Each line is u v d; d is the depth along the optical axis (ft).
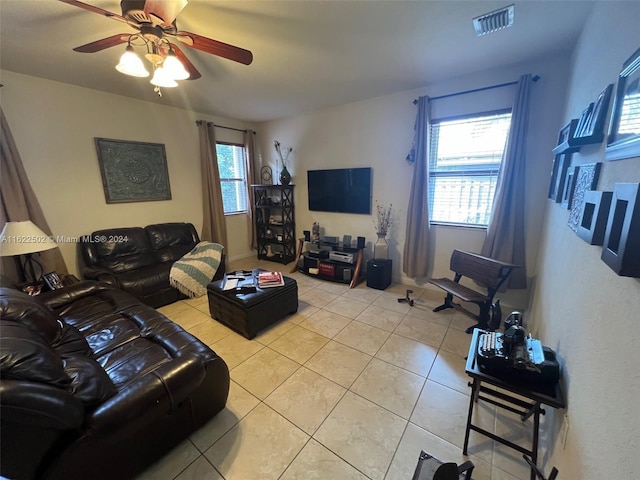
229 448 4.87
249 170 16.19
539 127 8.54
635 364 2.11
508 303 9.98
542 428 4.85
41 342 3.92
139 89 10.41
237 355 7.43
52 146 9.64
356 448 4.84
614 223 2.55
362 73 9.05
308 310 9.96
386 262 11.80
